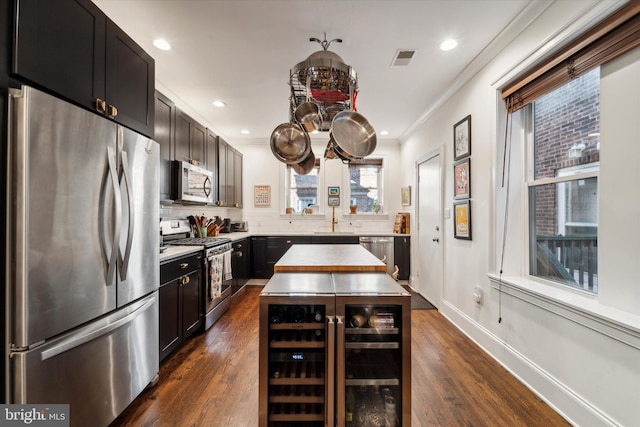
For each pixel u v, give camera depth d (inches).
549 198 77.5
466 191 105.8
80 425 51.3
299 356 53.5
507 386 74.6
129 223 61.0
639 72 51.0
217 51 91.1
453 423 61.2
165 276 83.4
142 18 75.3
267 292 51.7
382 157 201.6
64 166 47.8
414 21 77.0
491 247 89.7
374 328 52.4
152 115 76.3
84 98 53.7
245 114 149.6
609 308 56.7
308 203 207.5
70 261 48.9
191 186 115.4
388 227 201.2
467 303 106.1
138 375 66.3
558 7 65.0
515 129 87.1
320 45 88.0
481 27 79.4
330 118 86.3
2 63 41.3
